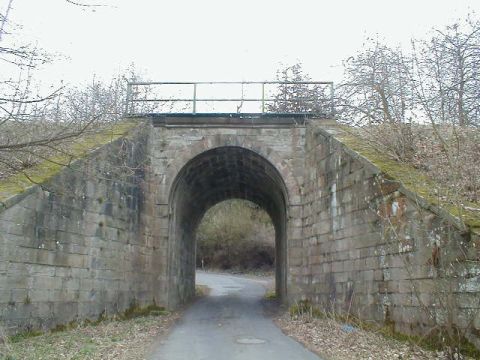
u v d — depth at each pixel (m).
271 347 10.73
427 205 9.43
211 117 17.77
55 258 11.91
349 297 13.03
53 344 9.92
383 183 11.35
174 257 18.42
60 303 12.05
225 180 22.84
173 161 17.59
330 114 17.67
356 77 16.88
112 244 14.59
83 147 13.87
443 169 10.93
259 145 17.61
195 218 25.02
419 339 8.98
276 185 19.69
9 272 10.30
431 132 13.84
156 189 17.39
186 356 9.66
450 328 7.93
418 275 9.60
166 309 16.67
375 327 11.35
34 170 11.98
